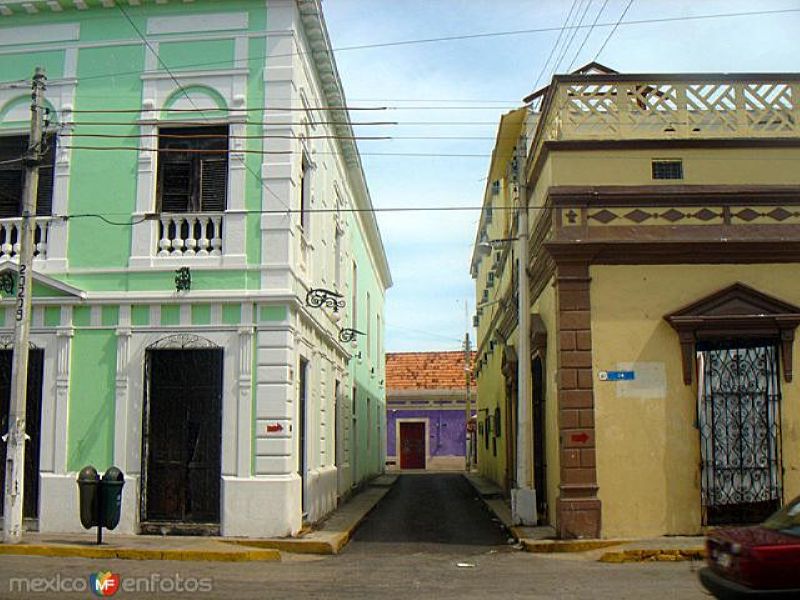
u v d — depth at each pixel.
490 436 30.67
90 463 14.57
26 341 13.49
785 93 15.36
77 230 15.19
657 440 14.39
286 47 15.34
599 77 15.38
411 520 19.03
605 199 14.87
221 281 14.79
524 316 16.91
